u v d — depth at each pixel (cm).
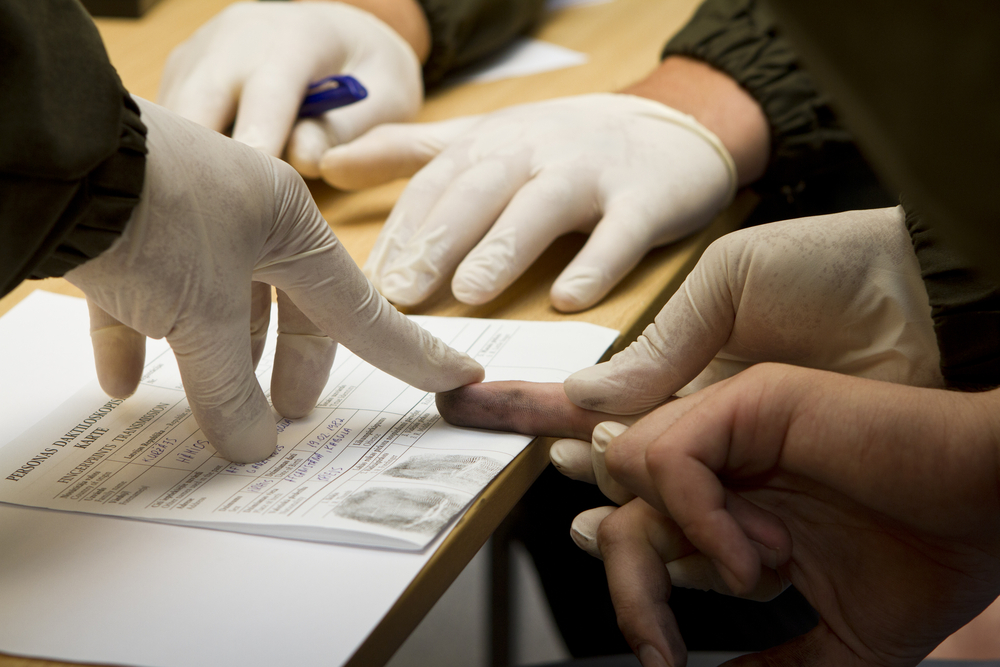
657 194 86
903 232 75
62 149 61
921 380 75
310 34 94
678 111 92
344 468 75
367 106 95
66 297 85
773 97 93
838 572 74
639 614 73
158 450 77
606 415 77
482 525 74
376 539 72
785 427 72
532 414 77
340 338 76
